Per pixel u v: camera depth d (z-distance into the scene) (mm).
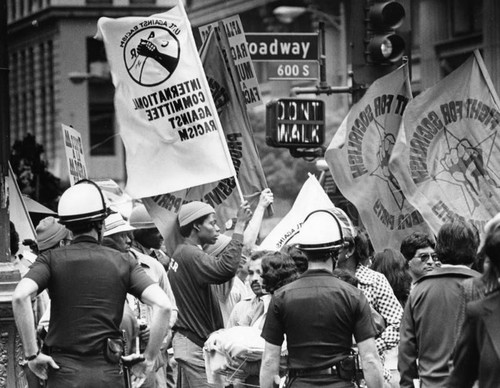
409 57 16828
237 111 15219
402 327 10328
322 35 20281
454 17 51062
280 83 66938
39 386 12875
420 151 14859
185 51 13914
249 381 12438
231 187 14828
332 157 15047
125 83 14039
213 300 13469
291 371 10094
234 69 15211
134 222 14828
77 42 93938
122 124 14094
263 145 53844
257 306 13281
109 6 94000
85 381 9758
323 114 18500
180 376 13656
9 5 103062
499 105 14977
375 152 15227
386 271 12883
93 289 9883
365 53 16766
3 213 13117
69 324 9844
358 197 15109
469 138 15008
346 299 9992
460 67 15000
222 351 12320
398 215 15188
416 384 10609
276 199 52781
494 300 7520
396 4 16562
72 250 9984
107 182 19266
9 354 12836
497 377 7445
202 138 13852
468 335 7594
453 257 10133
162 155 13945
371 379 9914
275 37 20000
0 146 13445
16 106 103062
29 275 9820
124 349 10227
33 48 98938
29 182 27422
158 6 94000
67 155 16781
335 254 10234
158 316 9930
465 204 14859
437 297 10078
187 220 13547
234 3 79000
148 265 13164
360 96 16781
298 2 67125
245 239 14352
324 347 9992
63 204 10086
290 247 12492
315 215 10242
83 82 93688
